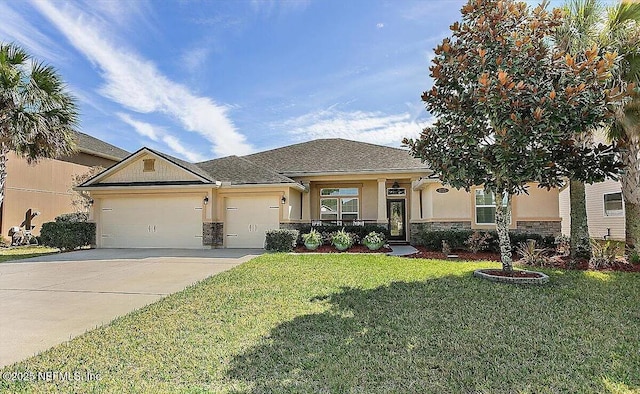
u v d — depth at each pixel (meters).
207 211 15.98
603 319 5.52
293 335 4.98
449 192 14.73
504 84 6.91
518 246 12.27
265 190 16.00
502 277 7.93
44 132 13.54
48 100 13.65
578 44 9.34
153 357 4.33
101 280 8.91
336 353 4.39
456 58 8.02
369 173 17.09
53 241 15.52
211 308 6.27
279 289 7.55
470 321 5.46
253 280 8.46
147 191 16.28
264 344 4.67
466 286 7.55
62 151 14.82
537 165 7.21
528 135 7.02
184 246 16.12
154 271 10.09
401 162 17.84
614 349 4.48
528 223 14.09
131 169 16.73
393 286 7.69
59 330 5.35
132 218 16.66
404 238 18.27
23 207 20.27
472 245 12.76
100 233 16.77
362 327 5.27
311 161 18.98
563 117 6.96
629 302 6.37
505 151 7.10
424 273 9.06
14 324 5.62
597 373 3.88
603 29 9.72
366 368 4.00
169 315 5.92
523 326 5.25
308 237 14.85
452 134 8.30
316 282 8.17
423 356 4.30
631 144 10.37
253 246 16.16
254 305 6.41
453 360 4.18
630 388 3.58
